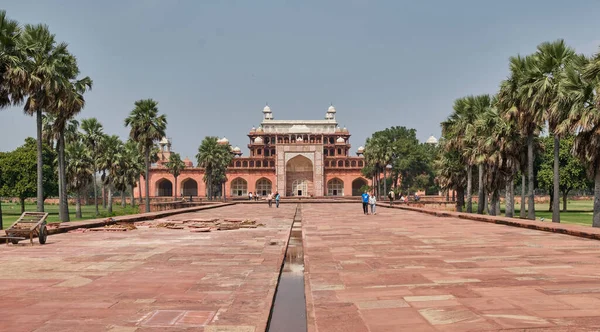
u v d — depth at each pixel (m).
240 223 18.34
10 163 41.38
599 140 17.23
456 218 22.12
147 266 8.25
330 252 9.91
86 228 15.91
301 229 16.69
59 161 23.33
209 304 5.54
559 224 14.43
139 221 20.28
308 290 6.18
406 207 32.19
